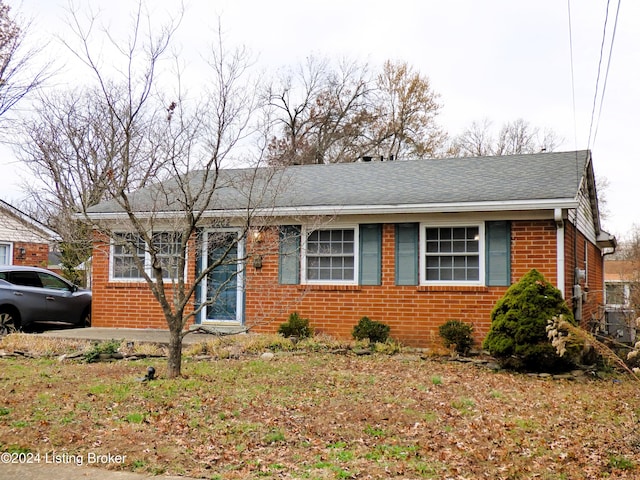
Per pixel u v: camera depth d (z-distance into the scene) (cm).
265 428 606
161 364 973
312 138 3419
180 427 602
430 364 1012
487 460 530
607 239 1783
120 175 973
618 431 635
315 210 1202
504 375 953
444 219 1185
